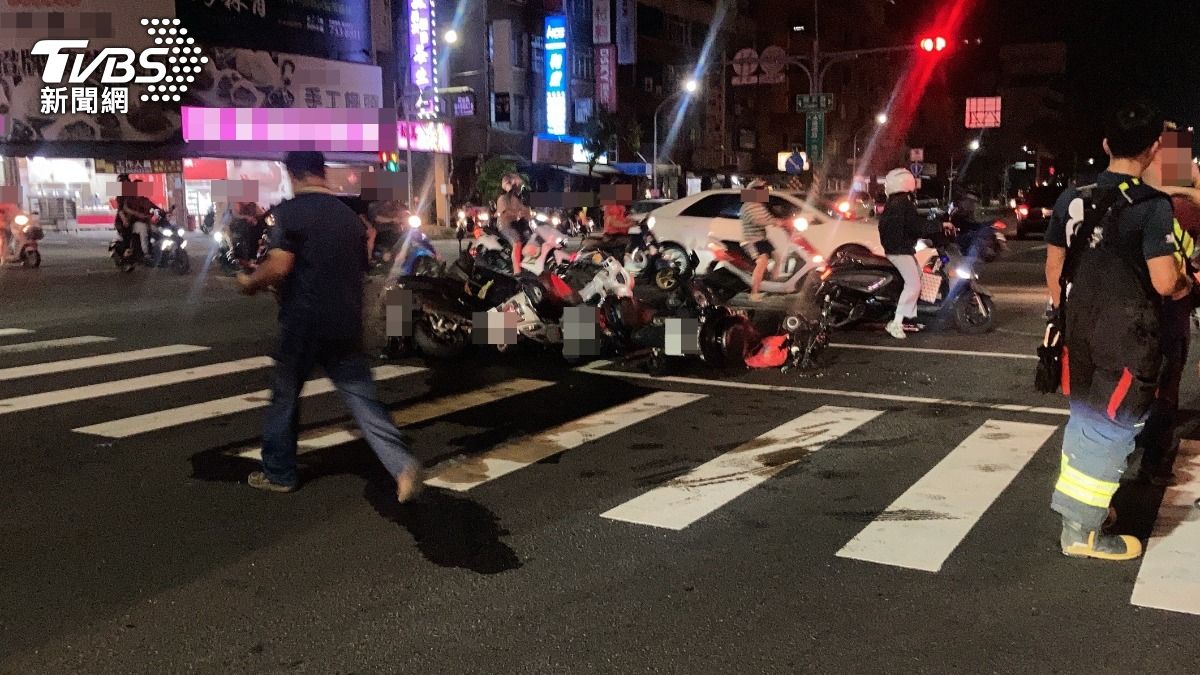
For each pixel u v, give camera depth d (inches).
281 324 207.6
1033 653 145.7
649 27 2182.6
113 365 382.6
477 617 159.9
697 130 2364.7
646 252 482.6
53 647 150.7
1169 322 211.5
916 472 237.6
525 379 357.1
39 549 190.7
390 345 399.9
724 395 327.6
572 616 159.9
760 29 2576.3
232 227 766.5
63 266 887.1
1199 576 172.9
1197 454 249.6
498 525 203.2
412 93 1557.6
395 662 145.3
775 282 531.8
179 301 603.2
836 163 2908.5
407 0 1567.4
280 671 143.0
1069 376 176.1
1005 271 780.0
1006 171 3937.0
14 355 404.8
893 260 438.6
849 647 148.3
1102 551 180.5
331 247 199.9
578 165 1958.7
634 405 313.1
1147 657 144.0
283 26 1314.0
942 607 161.8
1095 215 168.6
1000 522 201.8
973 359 390.3
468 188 1771.7
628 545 191.5
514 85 1847.9
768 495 221.1
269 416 220.1
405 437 273.9
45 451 259.4
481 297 394.3
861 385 342.3
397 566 181.5
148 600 167.3
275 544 192.7
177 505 216.1
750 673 140.7
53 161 1620.3
